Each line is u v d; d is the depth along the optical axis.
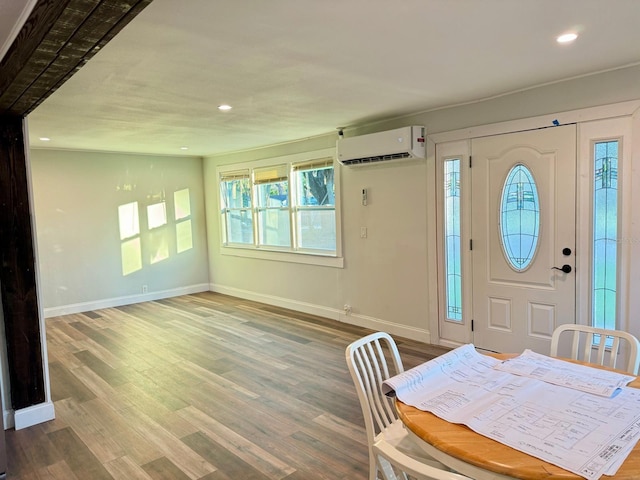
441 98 3.70
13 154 2.83
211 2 1.83
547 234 3.48
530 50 2.56
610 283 3.19
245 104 3.63
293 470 2.38
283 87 3.16
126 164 6.62
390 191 4.62
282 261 6.17
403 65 2.76
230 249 7.08
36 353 2.96
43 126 4.30
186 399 3.32
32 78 2.02
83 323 5.61
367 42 2.34
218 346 4.58
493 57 2.67
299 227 5.88
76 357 4.32
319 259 5.57
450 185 4.11
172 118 4.11
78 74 2.71
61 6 1.34
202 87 3.09
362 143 4.55
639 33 2.33
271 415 3.02
